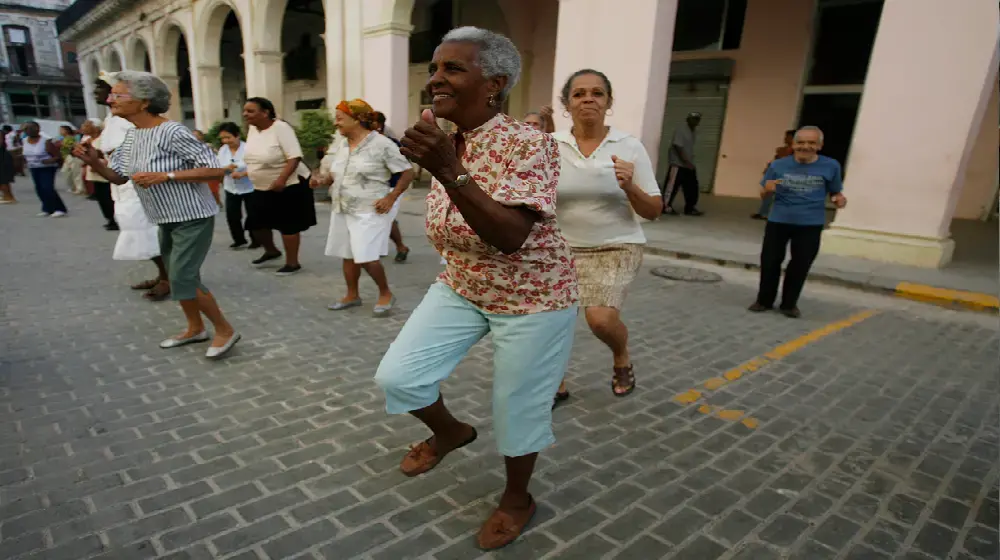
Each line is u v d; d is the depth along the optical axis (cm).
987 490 267
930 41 655
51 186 991
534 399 204
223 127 704
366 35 1206
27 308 479
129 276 592
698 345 446
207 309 378
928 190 682
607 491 256
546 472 269
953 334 495
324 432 297
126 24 2309
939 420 335
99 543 211
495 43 172
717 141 1443
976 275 660
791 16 1283
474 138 180
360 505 239
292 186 600
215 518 227
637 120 866
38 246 727
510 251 173
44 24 3941
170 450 275
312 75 2148
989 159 1151
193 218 361
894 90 688
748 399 354
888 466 284
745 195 1415
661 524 235
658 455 288
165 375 358
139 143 355
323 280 604
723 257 734
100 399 324
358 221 470
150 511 230
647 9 829
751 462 284
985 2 617
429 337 208
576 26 909
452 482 258
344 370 376
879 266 693
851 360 425
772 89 1336
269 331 445
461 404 334
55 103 4100
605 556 215
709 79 1418
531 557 213
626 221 317
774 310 548
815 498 256
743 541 227
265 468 263
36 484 244
